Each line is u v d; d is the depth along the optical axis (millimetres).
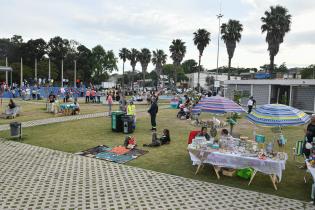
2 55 99188
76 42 104500
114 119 16078
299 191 8117
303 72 72562
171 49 76062
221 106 11219
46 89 43281
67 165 10039
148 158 11055
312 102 28703
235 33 53750
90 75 102312
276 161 8164
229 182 8711
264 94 32875
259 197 7641
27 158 10828
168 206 7039
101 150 12023
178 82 121000
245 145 9555
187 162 10586
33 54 97750
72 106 23469
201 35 61969
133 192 7836
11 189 7922
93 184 8352
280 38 44469
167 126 18516
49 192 7754
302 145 10336
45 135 15062
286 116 8445
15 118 20859
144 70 100500
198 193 7832
